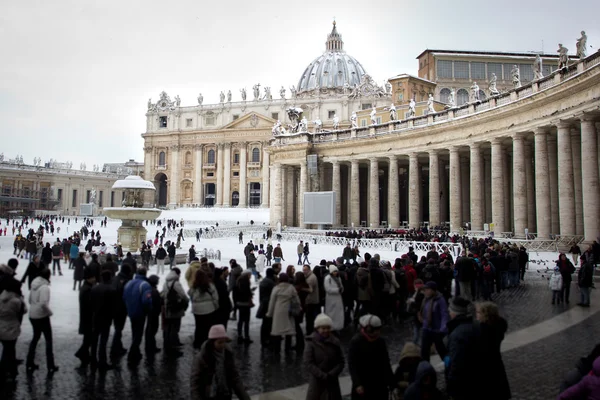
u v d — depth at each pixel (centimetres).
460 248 3122
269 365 1078
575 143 3600
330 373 712
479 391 628
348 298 1430
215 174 12275
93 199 11250
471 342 643
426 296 1002
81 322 1084
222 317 1215
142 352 1178
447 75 9200
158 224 7244
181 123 12675
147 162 12838
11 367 959
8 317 953
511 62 9206
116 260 2403
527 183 4119
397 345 1246
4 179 11338
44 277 1053
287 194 6000
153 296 1134
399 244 3725
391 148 5028
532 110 3578
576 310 1644
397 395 704
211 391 696
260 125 11744
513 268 2166
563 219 3269
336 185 5581
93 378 986
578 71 3123
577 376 677
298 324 1202
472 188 4234
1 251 3788
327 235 4609
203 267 1339
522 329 1378
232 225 7775
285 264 3170
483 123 4097
